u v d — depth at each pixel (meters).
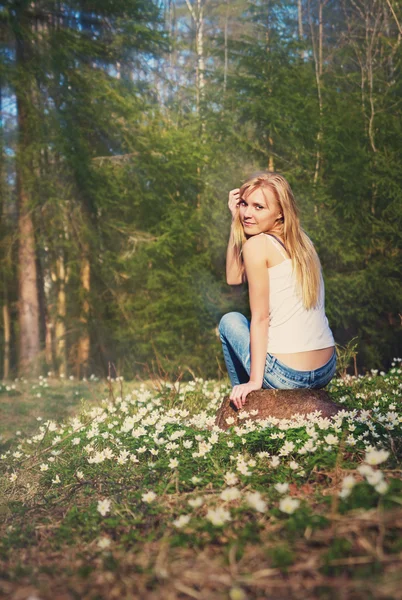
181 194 13.29
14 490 2.96
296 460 2.60
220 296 12.61
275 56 12.88
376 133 12.35
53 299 15.51
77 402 7.12
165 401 4.79
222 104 13.28
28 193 13.05
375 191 11.90
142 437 3.14
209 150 12.76
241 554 1.66
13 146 13.06
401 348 12.25
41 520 2.34
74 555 1.89
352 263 12.10
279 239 3.28
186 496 2.32
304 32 14.79
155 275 12.80
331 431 2.70
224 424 3.34
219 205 12.73
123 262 12.81
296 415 3.09
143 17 13.38
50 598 1.55
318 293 3.30
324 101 12.70
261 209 3.26
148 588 1.58
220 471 2.53
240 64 13.21
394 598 1.36
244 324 3.61
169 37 13.52
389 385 5.04
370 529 1.72
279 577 1.54
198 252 13.39
